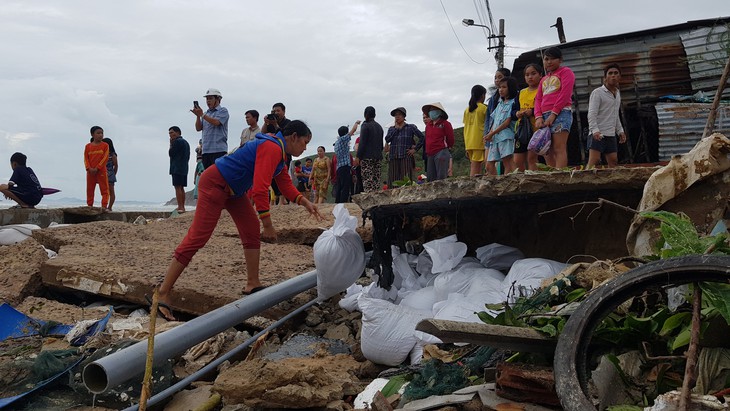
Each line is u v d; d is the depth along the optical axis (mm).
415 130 11539
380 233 5965
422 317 4820
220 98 11000
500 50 24922
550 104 7031
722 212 4188
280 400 3891
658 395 3121
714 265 2988
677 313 3344
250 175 5395
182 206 13203
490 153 8398
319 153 14578
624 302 3578
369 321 4773
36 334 5633
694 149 4242
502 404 3262
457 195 5180
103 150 13875
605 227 5484
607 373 3256
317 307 6152
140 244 8047
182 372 4832
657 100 13992
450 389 3758
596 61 14320
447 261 5465
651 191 4383
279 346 5434
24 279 6848
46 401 4375
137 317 5820
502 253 5719
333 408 3967
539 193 5047
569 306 3684
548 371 3252
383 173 20922
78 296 6961
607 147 7383
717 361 3086
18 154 13477
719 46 13297
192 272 6594
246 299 5242
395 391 4004
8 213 12766
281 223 9047
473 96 9570
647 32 13953
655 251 4289
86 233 8547
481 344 3408
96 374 3877
